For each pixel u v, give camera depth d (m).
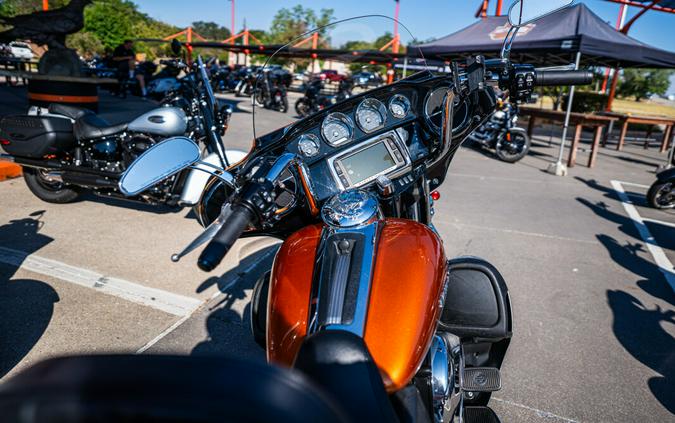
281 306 1.42
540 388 2.66
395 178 2.26
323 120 2.25
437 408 1.52
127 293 3.43
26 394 0.48
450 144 2.26
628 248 5.07
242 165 2.36
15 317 3.01
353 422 0.87
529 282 4.08
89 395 0.48
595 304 3.72
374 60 3.12
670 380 2.79
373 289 1.39
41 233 4.38
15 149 4.67
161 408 0.48
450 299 2.01
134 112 11.38
